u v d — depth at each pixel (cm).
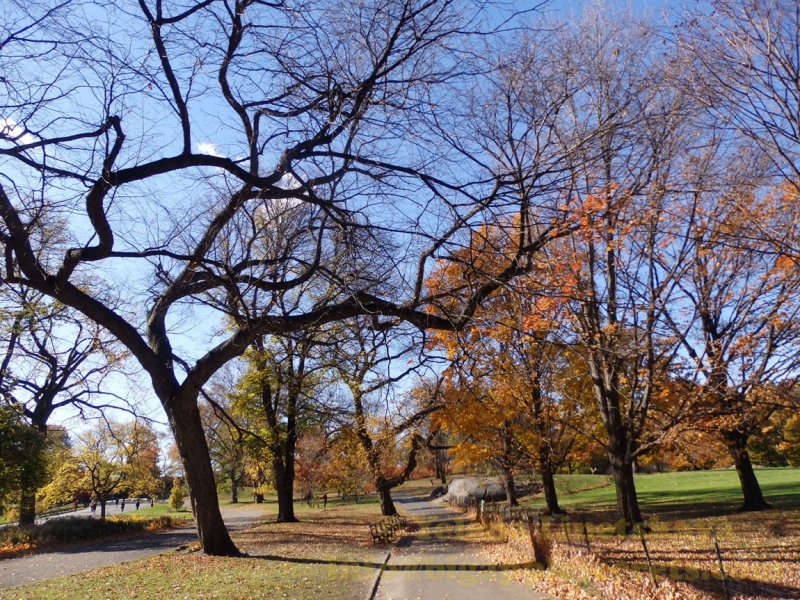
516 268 870
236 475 5806
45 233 1096
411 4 799
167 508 5331
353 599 1077
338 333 1278
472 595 1099
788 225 1117
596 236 945
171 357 1376
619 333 1131
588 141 776
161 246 1016
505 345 1362
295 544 1934
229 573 1249
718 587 927
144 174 931
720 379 1448
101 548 2184
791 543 1271
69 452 3356
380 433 2261
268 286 1020
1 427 2306
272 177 939
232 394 2575
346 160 897
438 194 734
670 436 1451
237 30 859
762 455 4169
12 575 1533
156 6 839
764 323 1406
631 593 927
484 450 2230
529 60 840
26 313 2064
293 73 878
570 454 2286
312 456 3278
